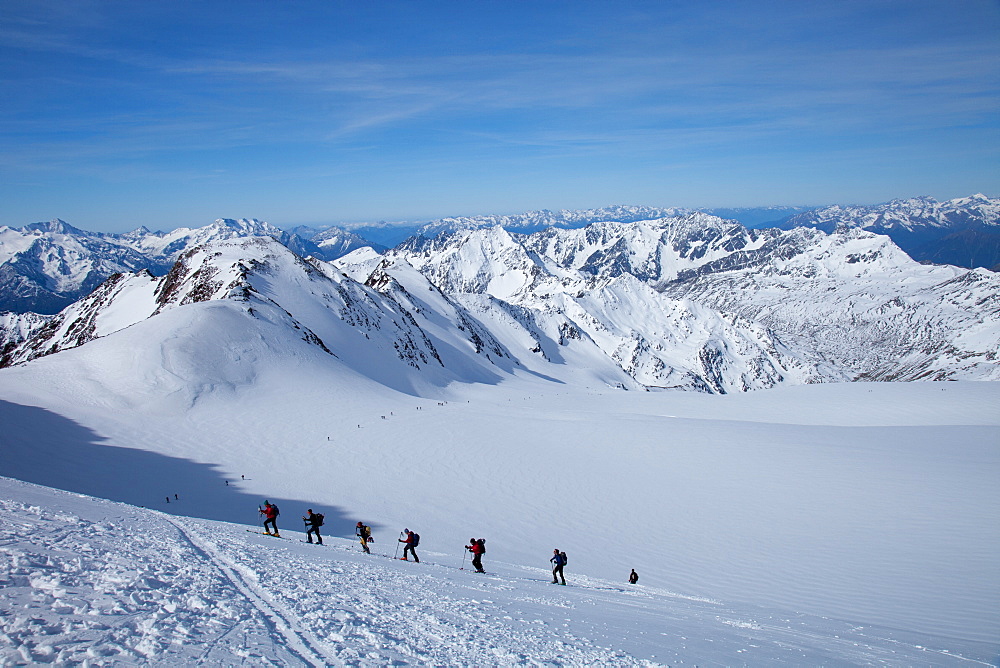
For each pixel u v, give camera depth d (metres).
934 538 35.22
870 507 41.22
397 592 15.13
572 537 37.09
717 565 32.31
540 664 10.34
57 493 22.09
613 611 17.25
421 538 35.03
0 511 15.82
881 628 20.16
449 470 49.41
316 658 9.14
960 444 60.00
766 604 25.19
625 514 41.47
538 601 17.16
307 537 27.30
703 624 16.83
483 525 38.50
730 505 42.97
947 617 23.64
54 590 10.36
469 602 15.19
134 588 11.21
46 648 7.88
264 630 10.12
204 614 10.51
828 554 33.47
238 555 16.16
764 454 55.69
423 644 10.73
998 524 36.88
